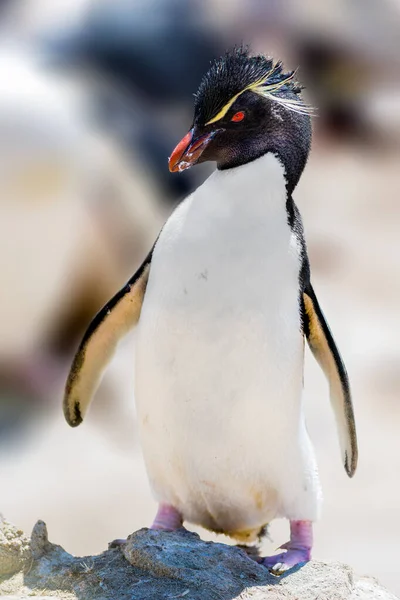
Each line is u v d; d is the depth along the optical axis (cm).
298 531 711
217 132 667
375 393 1691
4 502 1233
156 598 612
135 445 1435
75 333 1764
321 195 3247
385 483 1369
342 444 739
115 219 1812
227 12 2570
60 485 1291
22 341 1672
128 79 2233
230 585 628
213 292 647
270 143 669
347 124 3775
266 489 700
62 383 1659
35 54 2209
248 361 650
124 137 2130
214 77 676
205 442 670
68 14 2305
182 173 2270
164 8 2364
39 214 1697
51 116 1747
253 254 649
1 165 1667
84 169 1755
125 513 1216
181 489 707
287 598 624
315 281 2319
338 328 1978
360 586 666
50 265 1711
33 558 662
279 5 3106
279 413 667
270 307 651
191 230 659
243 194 659
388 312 2089
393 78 3766
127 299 720
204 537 1179
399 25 3728
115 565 654
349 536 1213
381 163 3606
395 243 2677
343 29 3559
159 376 664
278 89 680
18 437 1455
